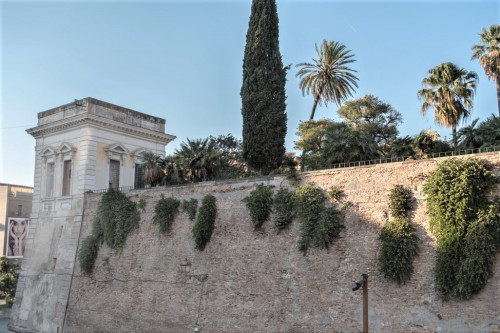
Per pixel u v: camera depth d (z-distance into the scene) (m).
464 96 38.19
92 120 38.06
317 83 47.56
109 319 31.64
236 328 24.92
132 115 41.66
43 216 40.25
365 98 49.28
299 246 23.56
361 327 20.80
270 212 25.48
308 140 42.72
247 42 34.22
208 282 26.92
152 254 30.58
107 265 33.19
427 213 20.12
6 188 72.88
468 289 17.97
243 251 25.94
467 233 18.47
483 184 18.81
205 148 35.72
